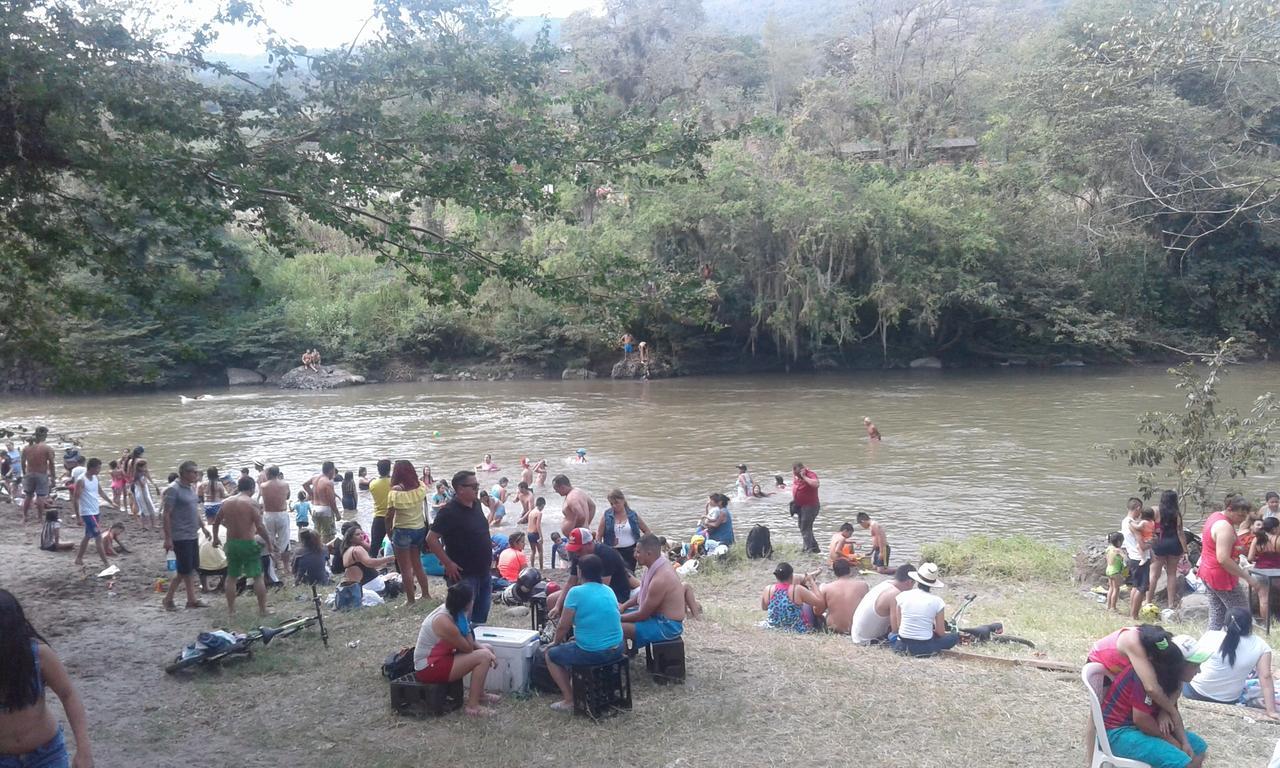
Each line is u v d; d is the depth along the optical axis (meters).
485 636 8.03
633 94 71.44
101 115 10.27
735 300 55.81
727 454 30.02
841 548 16.11
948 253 55.00
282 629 9.77
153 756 6.92
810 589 11.46
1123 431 32.84
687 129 11.88
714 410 41.22
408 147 11.13
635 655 8.63
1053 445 30.33
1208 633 8.24
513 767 6.52
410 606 11.03
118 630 10.52
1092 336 54.84
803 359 61.16
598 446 32.16
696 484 25.64
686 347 59.09
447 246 11.03
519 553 15.77
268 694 8.11
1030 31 85.88
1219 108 42.94
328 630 10.14
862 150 68.88
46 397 51.28
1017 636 10.96
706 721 7.21
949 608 13.45
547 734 7.01
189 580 11.57
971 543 16.98
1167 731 5.68
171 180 9.63
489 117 11.50
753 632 10.30
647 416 39.78
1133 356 59.44
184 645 9.83
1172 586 12.73
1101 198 50.88
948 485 24.52
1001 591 14.62
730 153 53.47
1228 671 7.91
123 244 10.85
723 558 16.73
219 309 11.80
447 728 7.18
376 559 12.70
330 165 10.51
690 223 51.84
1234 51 19.08
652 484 25.75
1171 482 24.14
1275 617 11.99
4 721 4.18
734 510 22.45
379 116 10.70
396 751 6.81
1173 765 5.54
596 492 24.84
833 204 51.78
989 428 34.28
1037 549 16.61
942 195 55.75
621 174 11.97
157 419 41.41
